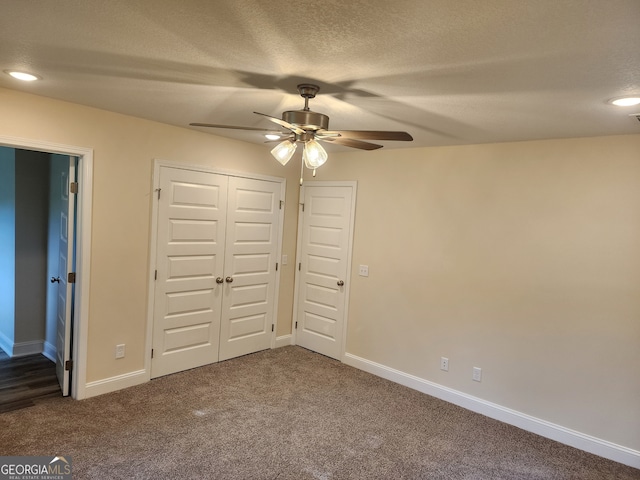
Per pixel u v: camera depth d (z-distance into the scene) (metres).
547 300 3.19
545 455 2.92
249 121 3.27
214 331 4.21
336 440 2.96
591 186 2.99
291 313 5.02
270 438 2.94
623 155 2.86
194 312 4.02
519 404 3.32
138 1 1.42
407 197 3.99
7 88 2.71
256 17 1.49
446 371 3.74
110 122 3.25
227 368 4.16
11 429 2.83
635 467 2.82
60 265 3.75
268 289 4.70
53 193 4.11
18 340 4.25
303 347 4.93
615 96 2.11
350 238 4.43
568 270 3.09
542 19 1.38
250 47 1.77
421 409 3.53
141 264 3.57
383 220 4.17
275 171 4.60
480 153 3.53
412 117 2.78
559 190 3.13
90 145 3.16
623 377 2.88
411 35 1.56
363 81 2.10
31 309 4.32
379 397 3.71
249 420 3.17
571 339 3.08
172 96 2.64
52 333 4.21
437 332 3.80
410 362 3.98
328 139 2.41
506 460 2.83
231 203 4.21
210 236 4.05
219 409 3.31
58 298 3.86
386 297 4.15
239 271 4.38
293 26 1.55
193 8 1.45
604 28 1.42
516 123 2.75
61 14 1.55
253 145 4.35
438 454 2.86
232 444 2.83
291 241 4.89
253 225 4.45
